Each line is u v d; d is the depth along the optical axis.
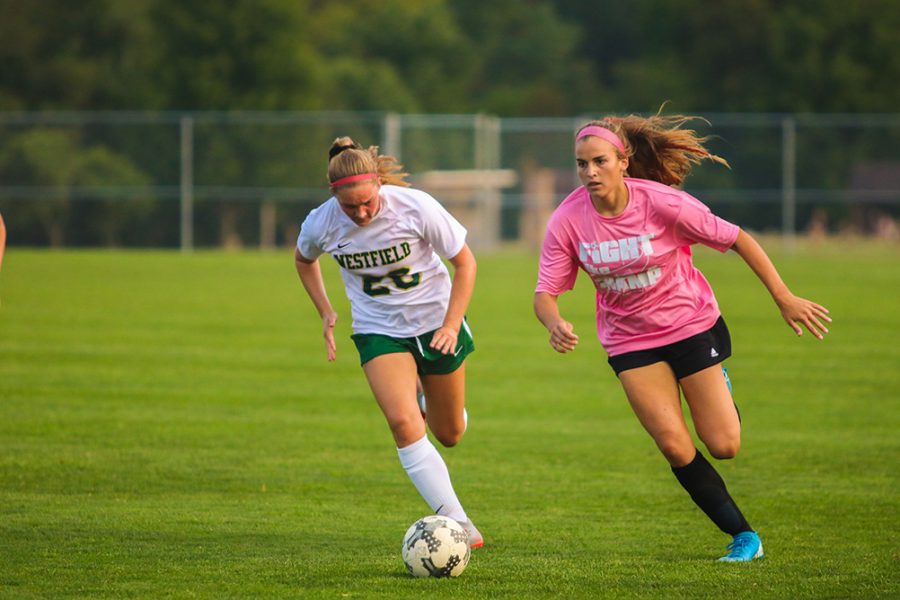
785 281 88.00
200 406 40.00
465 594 18.92
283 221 117.56
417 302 23.53
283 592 19.06
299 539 23.34
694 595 18.80
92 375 46.03
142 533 23.66
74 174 117.00
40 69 174.25
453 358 24.06
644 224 21.89
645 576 20.12
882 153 111.81
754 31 174.50
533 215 116.50
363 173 22.11
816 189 112.38
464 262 23.20
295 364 49.78
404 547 20.20
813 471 30.59
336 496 27.70
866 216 111.88
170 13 168.50
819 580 19.73
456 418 25.06
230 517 25.33
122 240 118.06
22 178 117.12
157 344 54.88
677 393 22.38
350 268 23.62
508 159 116.62
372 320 23.75
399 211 23.02
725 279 91.38
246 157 117.06
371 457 32.34
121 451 32.62
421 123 116.06
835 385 44.59
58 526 24.16
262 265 102.12
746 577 19.98
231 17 167.75
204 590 19.20
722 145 113.50
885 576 20.05
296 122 116.94
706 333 22.20
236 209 117.50
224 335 58.47
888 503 26.95
